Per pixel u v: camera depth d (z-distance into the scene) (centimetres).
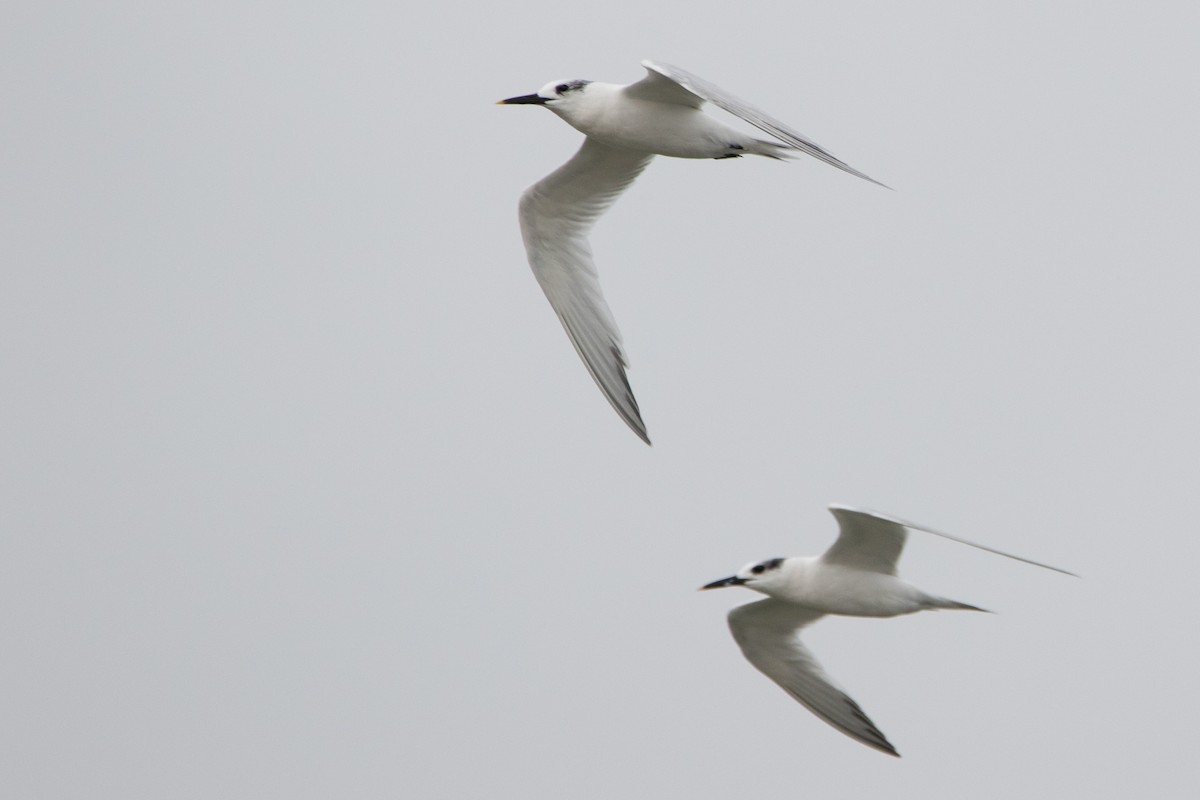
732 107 1188
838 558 1509
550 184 1549
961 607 1493
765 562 1542
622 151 1516
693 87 1210
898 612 1506
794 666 1636
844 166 1120
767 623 1616
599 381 1552
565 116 1433
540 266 1576
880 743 1600
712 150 1427
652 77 1371
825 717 1636
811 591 1513
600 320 1558
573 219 1574
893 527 1427
